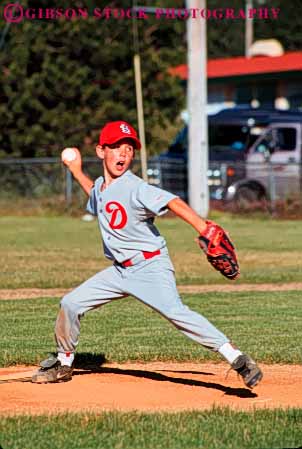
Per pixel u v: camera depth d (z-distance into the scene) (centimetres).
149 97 7162
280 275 3519
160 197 1487
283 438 1337
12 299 2959
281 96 8756
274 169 6016
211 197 6072
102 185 1593
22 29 6888
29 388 1670
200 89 5775
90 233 5144
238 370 1497
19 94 6938
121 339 2255
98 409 1502
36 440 1317
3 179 6569
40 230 5325
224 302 2886
